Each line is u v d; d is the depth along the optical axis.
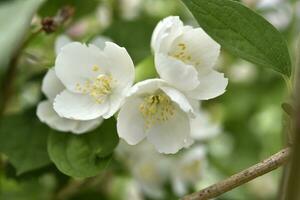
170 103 0.31
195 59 0.31
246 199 0.46
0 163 0.39
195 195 0.28
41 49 0.38
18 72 0.39
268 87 0.52
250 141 0.53
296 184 0.24
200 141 0.44
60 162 0.31
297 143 0.24
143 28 0.38
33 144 0.34
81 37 0.40
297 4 0.49
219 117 0.50
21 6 0.24
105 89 0.31
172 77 0.30
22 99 0.41
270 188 0.52
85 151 0.32
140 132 0.31
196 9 0.29
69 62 0.31
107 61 0.31
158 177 0.43
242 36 0.30
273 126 0.55
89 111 0.31
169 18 0.31
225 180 0.28
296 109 0.24
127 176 0.44
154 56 0.31
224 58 0.49
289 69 0.30
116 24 0.38
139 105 0.31
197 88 0.31
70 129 0.32
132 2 0.46
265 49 0.30
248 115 0.53
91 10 0.40
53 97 0.33
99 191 0.43
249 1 0.46
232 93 0.51
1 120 0.35
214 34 0.30
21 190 0.42
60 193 0.40
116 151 0.41
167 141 0.31
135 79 0.32
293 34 0.49
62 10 0.35
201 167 0.43
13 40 0.23
